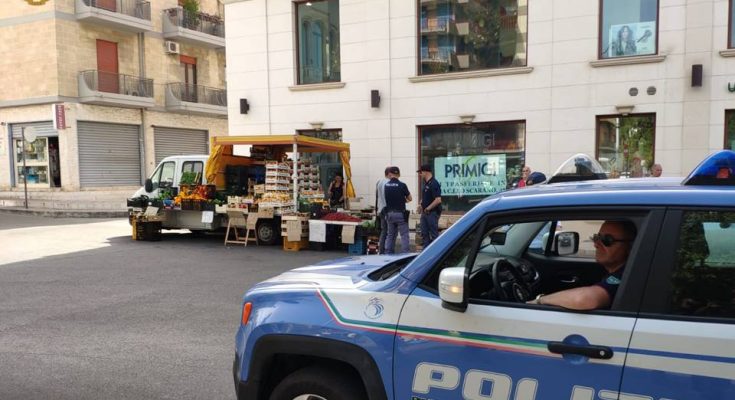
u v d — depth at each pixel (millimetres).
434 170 14070
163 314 6410
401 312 2523
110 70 24797
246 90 15969
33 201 21938
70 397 4109
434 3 13828
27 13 22688
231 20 16016
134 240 13117
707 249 2086
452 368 2363
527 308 2307
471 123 13539
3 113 23766
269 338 2824
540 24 12672
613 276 2373
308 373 2793
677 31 11562
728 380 1901
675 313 2066
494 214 2504
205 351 5129
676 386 1965
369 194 14633
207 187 12672
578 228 3438
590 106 12320
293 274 3312
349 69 14680
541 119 12781
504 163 13367
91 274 8836
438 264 2543
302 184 12859
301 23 15406
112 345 5305
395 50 14094
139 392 4199
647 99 11836
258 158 13781
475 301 2416
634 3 12000
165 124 27219
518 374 2229
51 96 22562
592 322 2148
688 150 11586
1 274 8852
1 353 5094
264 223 12219
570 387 2127
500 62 13352
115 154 24969
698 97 11453
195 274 8836
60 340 5461
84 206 21484
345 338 2609
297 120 15422
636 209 2227
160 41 27062
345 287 2820
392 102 14219
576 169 4473
